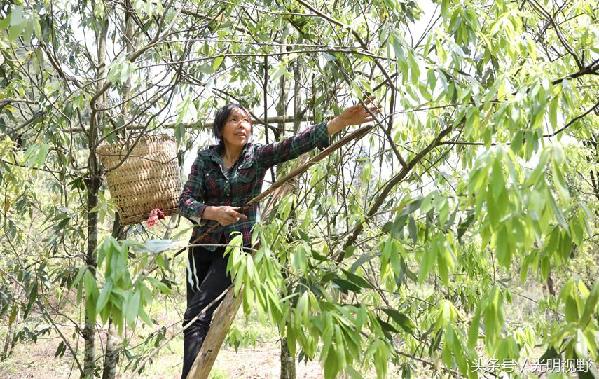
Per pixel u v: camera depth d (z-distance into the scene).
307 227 2.62
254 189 2.53
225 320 1.96
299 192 2.93
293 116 3.95
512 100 1.40
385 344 1.51
